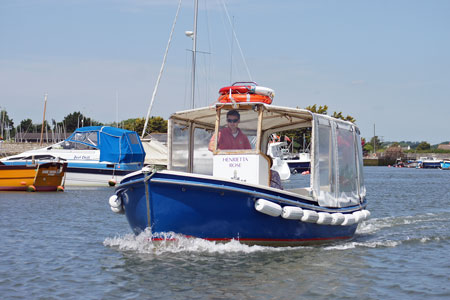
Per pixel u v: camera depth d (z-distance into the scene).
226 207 11.16
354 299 8.87
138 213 11.53
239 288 9.28
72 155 35.12
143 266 10.66
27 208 21.92
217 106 12.14
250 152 11.88
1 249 12.93
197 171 13.74
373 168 118.06
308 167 63.06
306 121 13.53
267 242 12.03
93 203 24.19
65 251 12.63
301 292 9.16
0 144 64.12
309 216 11.91
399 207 24.88
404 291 9.38
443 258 12.18
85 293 9.07
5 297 8.84
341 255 12.19
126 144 35.06
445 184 47.00
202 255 11.41
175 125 13.05
